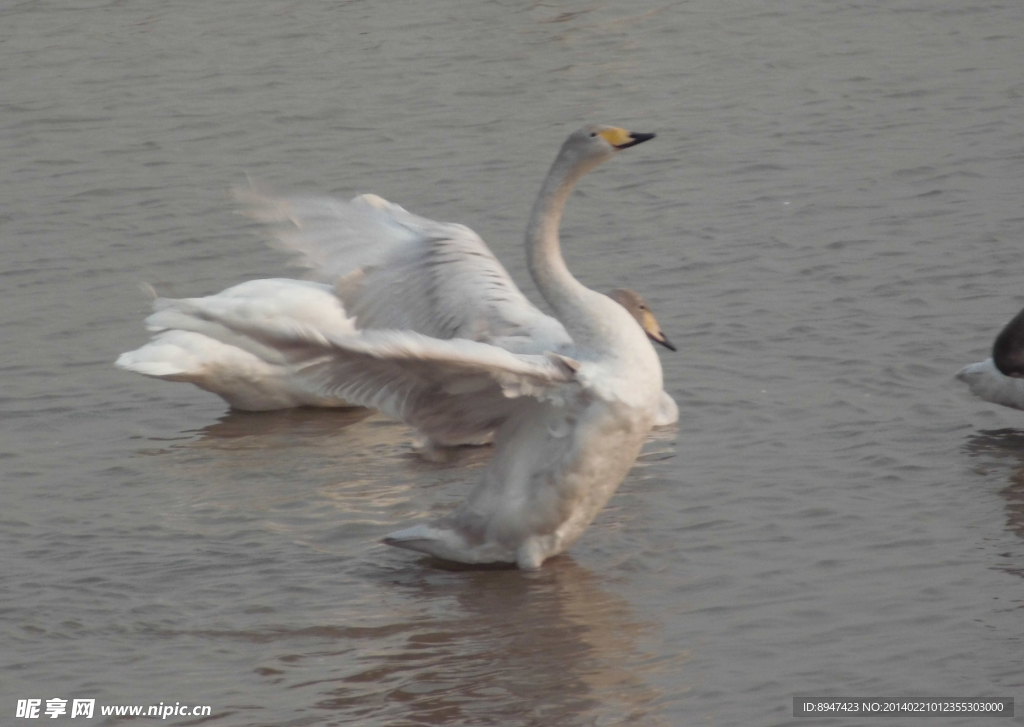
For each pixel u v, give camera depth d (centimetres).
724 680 965
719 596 1086
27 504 1299
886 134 2384
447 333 1208
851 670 969
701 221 2053
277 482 1345
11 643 1045
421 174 2303
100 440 1468
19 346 1728
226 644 1044
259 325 995
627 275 1873
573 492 1109
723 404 1462
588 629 1045
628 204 2152
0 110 2698
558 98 2672
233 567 1168
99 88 2808
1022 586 1072
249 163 2389
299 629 1062
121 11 3359
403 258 1232
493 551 1145
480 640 1040
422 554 1195
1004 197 2053
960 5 3158
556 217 1138
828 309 1705
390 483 1339
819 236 1956
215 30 3192
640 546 1178
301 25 3219
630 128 2495
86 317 1814
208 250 2036
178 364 1523
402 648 1029
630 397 1084
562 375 1072
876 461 1312
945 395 1456
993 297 1698
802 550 1152
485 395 1104
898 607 1050
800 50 2903
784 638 1016
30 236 2112
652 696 952
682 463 1332
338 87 2775
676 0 3319
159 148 2480
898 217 2005
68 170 2391
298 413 1561
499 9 3309
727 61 2855
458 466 1379
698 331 1670
